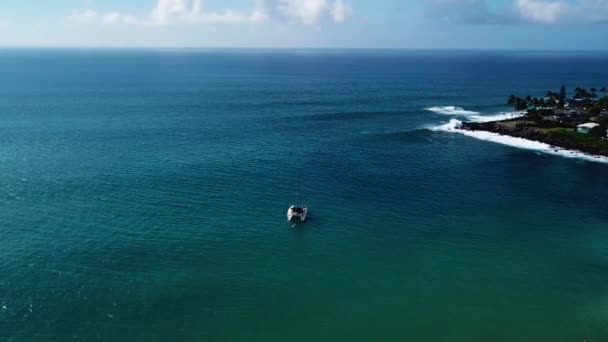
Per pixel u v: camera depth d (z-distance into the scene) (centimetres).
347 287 6925
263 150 14412
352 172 12331
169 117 19962
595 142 15025
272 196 10444
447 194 10762
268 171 12256
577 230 8894
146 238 8225
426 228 8931
